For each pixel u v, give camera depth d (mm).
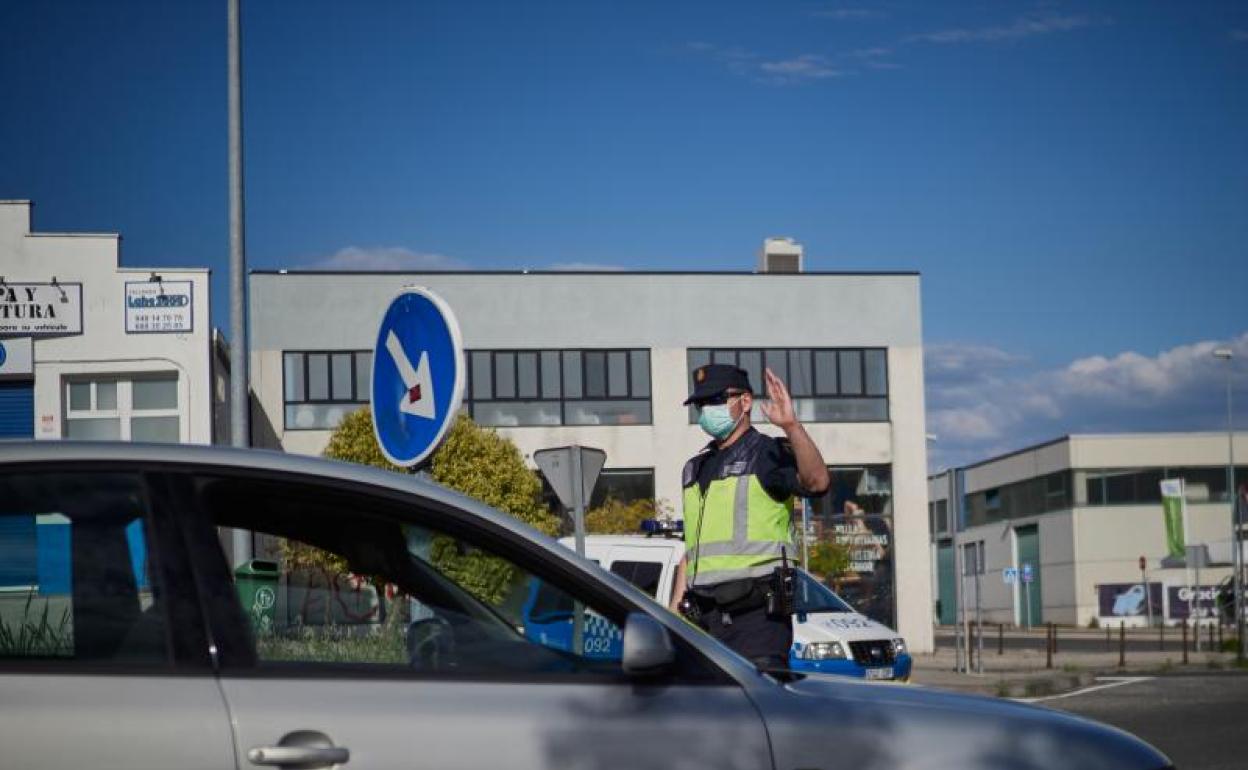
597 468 12359
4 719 3846
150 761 3881
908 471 47156
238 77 18703
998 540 94188
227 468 4324
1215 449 86000
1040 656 41594
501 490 34344
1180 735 16703
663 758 4270
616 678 4383
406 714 4121
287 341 44469
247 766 3941
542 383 45906
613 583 4551
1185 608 70312
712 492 8125
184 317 31547
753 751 4363
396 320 9398
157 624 4086
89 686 3945
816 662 17016
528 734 4180
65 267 31422
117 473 4230
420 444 9086
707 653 4520
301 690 4086
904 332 47531
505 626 4422
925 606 46719
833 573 41938
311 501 4391
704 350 46594
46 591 4074
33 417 31328
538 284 46000
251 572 4262
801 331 47031
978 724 4656
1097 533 85438
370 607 4355
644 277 46438
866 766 4457
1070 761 4688
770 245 53219
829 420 46969
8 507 4109
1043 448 88875
